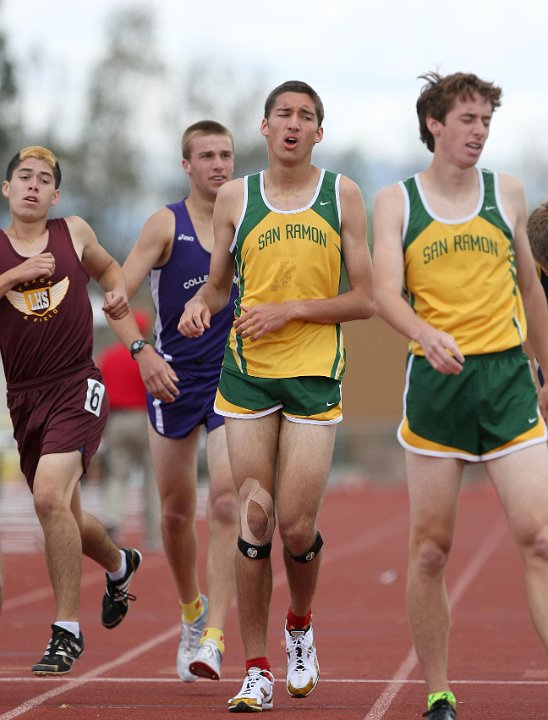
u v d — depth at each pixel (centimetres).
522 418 1698
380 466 12238
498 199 1744
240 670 2528
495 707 2009
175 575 2447
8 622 3359
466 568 4866
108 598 2491
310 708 2009
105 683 2312
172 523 2442
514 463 1691
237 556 2000
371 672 2486
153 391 2284
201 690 2234
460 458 1712
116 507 5362
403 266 1742
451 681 2339
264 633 2020
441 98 1716
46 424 2167
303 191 1988
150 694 2170
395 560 5338
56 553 2098
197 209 2461
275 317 1923
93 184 16088
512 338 1722
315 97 1977
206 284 2098
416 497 1722
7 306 2152
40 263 2106
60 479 2114
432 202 1738
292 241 1964
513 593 4050
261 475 1980
